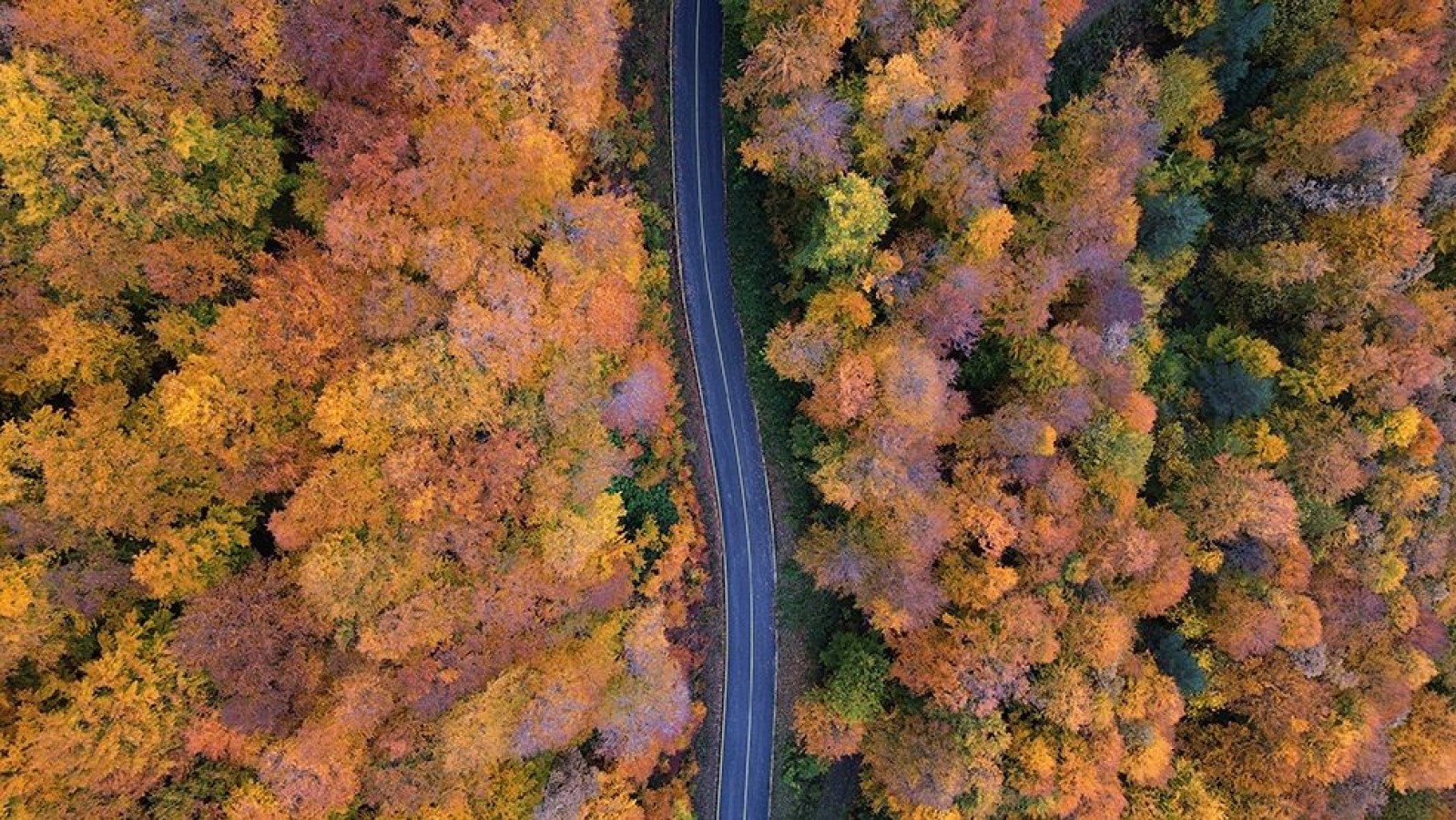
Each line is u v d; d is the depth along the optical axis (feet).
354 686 122.52
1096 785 152.56
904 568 149.38
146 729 115.14
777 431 173.68
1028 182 158.71
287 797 120.26
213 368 114.62
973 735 151.94
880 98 131.85
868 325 145.18
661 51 162.71
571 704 135.85
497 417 126.62
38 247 109.29
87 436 110.93
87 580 113.19
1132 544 153.38
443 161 114.62
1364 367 169.17
